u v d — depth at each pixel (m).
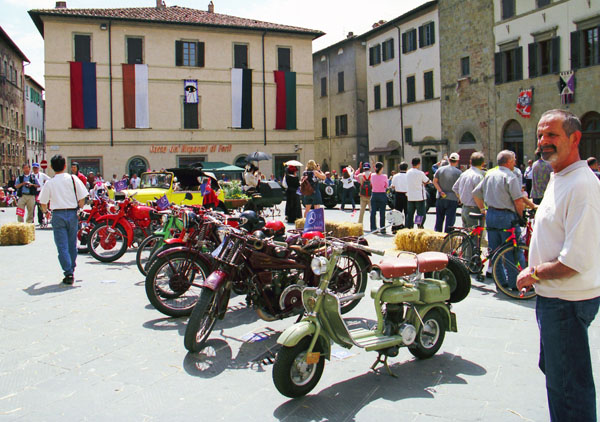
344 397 4.12
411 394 4.14
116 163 34.97
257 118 37.97
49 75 33.47
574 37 25.62
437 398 4.06
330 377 4.52
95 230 10.03
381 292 4.59
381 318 4.60
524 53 28.45
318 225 5.91
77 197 8.27
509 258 7.06
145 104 35.16
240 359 5.00
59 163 8.19
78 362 4.95
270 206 17.73
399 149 38.62
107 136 34.69
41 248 12.13
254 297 5.61
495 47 30.11
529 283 3.07
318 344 4.21
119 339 5.58
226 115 37.22
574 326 2.96
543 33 27.23
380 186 13.41
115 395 4.24
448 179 11.01
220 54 36.88
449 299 5.32
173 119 36.03
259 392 4.27
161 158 35.88
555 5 26.55
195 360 4.98
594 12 24.70
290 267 5.70
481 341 5.32
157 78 35.50
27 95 56.72
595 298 2.94
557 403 3.03
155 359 5.01
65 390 4.35
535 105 27.91
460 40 32.38
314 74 48.03
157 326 6.02
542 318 3.07
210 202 12.83
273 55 38.28
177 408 4.00
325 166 47.09
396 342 4.52
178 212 7.35
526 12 28.08
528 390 4.18
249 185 17.12
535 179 12.19
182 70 36.00
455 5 32.53
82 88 33.84
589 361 2.98
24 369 4.79
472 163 8.66
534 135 28.09
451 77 33.22
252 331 5.82
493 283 7.77
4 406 4.07
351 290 6.51
